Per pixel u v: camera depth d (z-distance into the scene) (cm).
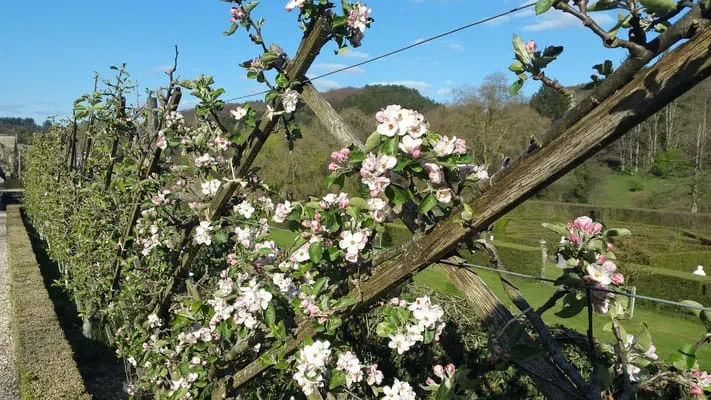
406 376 391
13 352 580
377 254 157
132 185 356
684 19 83
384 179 129
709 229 1827
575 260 123
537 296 805
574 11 93
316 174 1376
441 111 2211
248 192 272
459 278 152
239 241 249
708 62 81
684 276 944
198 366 257
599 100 93
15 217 1689
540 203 2208
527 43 106
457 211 123
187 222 297
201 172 292
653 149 2392
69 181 690
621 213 2045
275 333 193
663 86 85
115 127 433
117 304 441
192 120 339
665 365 141
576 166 99
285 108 198
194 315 265
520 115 1892
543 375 136
